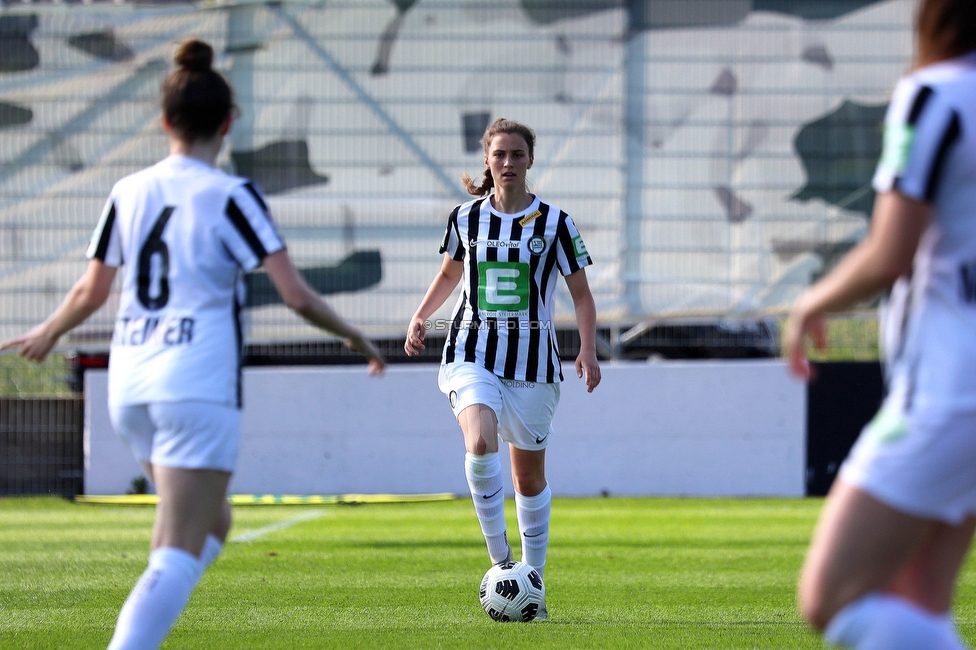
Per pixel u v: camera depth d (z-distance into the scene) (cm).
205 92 1003
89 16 3784
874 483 720
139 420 964
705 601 1675
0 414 3791
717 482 3706
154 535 953
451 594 1741
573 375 3728
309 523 2905
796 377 760
